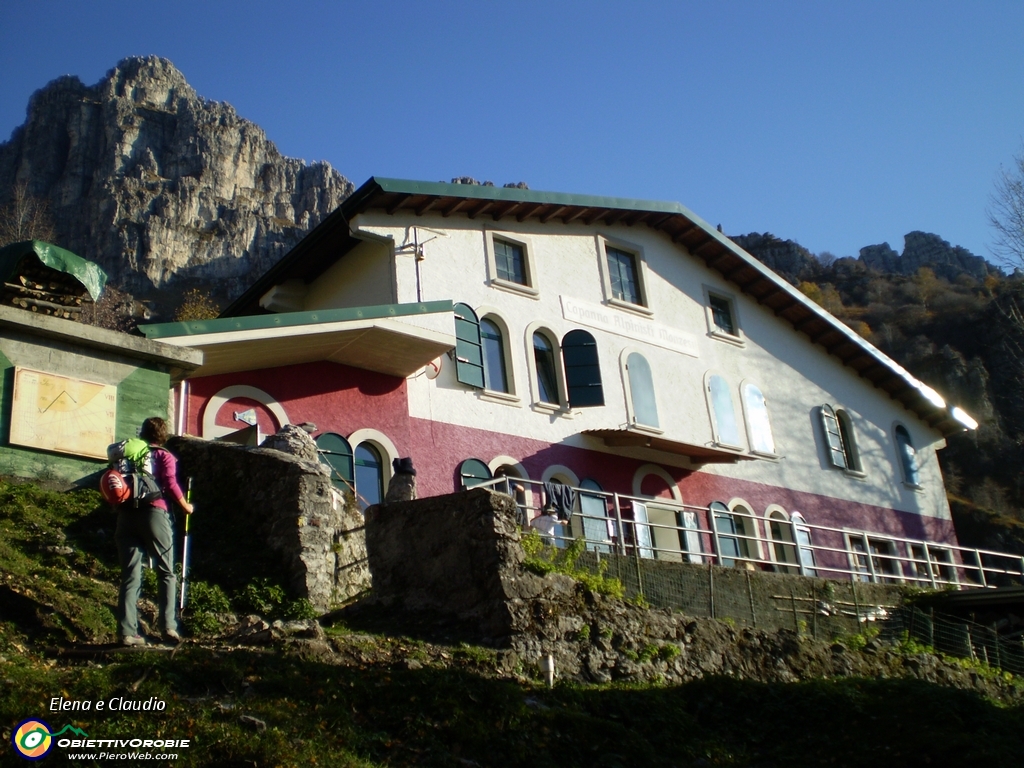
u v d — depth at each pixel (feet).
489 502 40.45
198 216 411.54
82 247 393.91
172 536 30.96
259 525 42.91
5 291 46.78
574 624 40.22
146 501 30.30
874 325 241.96
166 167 427.74
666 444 79.87
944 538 106.01
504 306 76.23
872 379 106.22
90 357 46.62
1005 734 39.42
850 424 101.76
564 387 77.15
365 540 44.16
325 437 63.67
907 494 104.53
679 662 42.57
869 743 36.68
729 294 95.66
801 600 63.46
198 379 59.72
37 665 27.76
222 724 25.58
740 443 89.15
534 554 45.34
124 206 397.80
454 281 73.51
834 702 39.40
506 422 73.26
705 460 85.20
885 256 385.09
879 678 44.42
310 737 26.66
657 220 89.30
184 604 36.96
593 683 39.01
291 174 460.55
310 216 449.06
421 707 30.04
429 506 41.93
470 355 72.64
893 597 71.61
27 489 41.37
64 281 48.44
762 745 37.24
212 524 43.01
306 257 73.67
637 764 31.50
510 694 32.35
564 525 62.18
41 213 247.29
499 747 29.68
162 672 27.35
